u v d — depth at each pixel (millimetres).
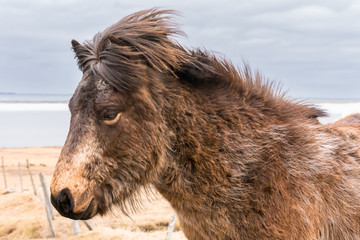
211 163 3391
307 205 3383
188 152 3432
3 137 53781
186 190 3422
